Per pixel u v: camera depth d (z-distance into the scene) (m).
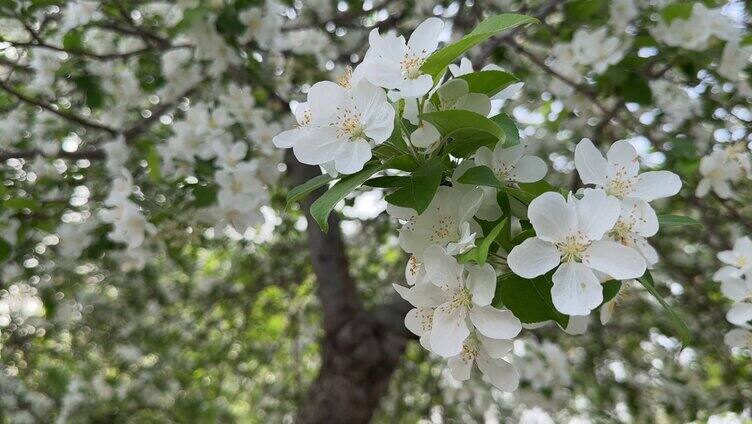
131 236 2.50
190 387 5.98
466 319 1.21
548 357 3.92
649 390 4.68
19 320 4.82
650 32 2.80
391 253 5.52
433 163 1.22
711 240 3.55
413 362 5.39
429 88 1.18
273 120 3.43
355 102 1.23
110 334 5.38
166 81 3.44
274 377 6.23
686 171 2.71
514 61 3.65
